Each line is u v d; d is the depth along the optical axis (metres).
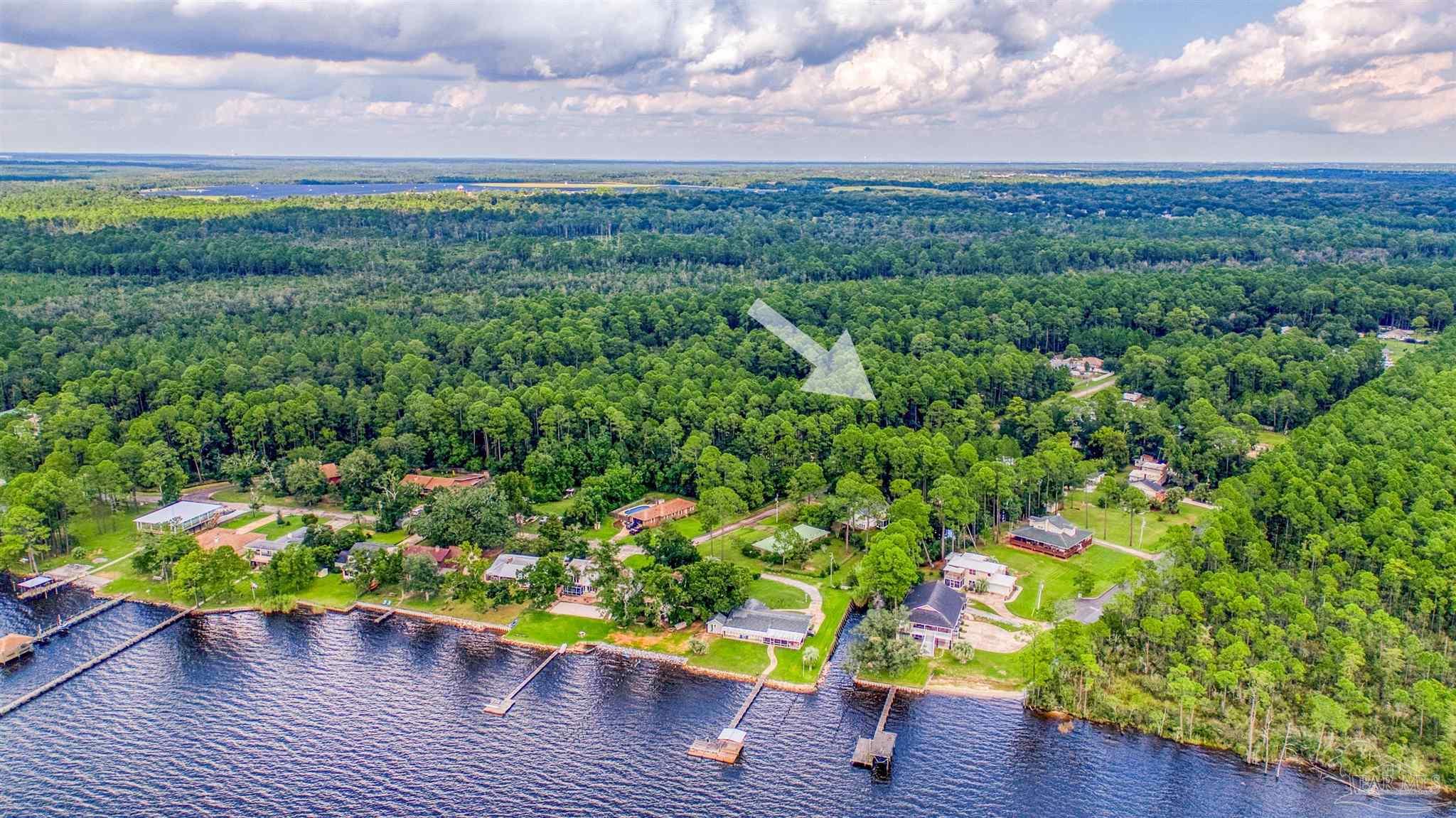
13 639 175.62
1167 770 143.88
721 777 143.62
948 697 161.88
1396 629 157.75
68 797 138.38
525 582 193.00
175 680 169.12
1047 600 192.25
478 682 168.50
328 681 168.88
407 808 136.75
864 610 193.00
